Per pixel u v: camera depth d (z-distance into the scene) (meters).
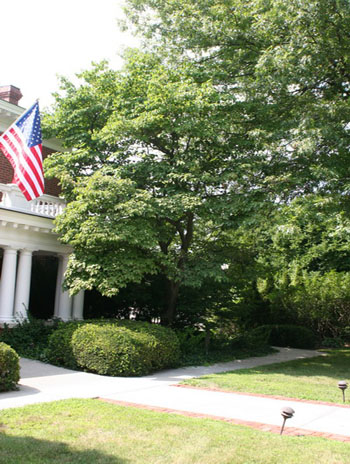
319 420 7.92
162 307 19.53
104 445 6.00
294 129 14.10
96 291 20.20
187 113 15.55
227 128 15.84
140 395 9.84
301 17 14.27
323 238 26.36
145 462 5.42
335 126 14.00
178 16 18.02
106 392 10.11
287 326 23.50
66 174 16.25
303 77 14.91
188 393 10.22
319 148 15.09
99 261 14.55
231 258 17.50
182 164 15.35
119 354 12.48
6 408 7.98
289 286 25.73
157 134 16.50
